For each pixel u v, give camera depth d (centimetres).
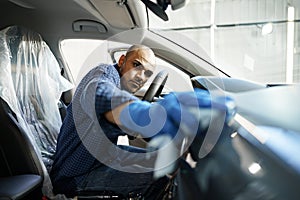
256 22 283
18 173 179
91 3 193
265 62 273
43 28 235
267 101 132
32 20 229
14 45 211
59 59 254
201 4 298
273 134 107
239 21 288
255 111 124
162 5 179
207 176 104
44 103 218
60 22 233
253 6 284
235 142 110
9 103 182
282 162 92
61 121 228
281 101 130
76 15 224
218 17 295
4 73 187
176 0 175
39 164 179
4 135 177
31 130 204
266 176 91
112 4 186
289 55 272
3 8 221
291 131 106
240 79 173
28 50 218
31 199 177
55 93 230
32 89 214
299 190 80
